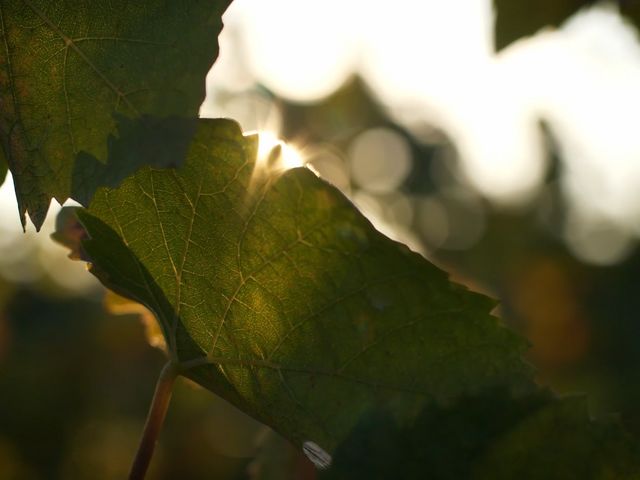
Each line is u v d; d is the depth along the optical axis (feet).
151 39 1.37
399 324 1.40
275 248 1.41
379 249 1.38
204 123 1.38
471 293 1.38
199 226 1.43
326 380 1.44
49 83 1.39
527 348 1.39
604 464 1.36
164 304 1.48
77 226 1.69
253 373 1.47
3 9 1.39
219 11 1.37
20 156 1.40
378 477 1.35
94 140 1.38
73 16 1.38
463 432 1.36
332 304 1.42
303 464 1.89
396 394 1.42
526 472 1.37
